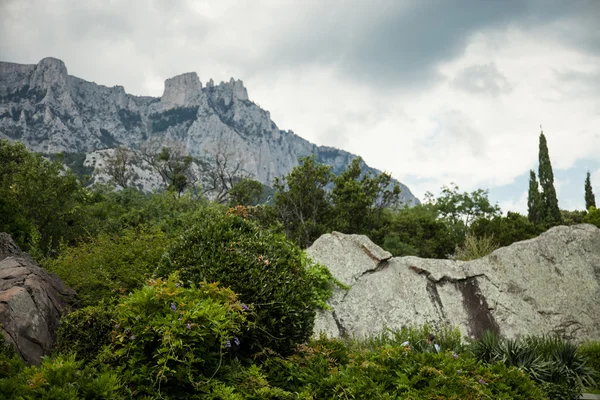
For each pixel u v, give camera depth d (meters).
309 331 6.72
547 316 11.91
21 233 14.16
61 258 10.43
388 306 11.44
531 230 39.94
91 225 20.12
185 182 57.16
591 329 11.87
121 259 9.41
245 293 6.09
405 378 5.74
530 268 12.62
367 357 6.56
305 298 6.66
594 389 8.18
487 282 12.27
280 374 5.82
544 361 8.27
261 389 5.01
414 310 11.48
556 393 7.51
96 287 8.68
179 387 4.70
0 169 22.88
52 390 3.87
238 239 6.60
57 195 19.28
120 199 34.53
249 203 46.62
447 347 8.50
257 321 5.97
